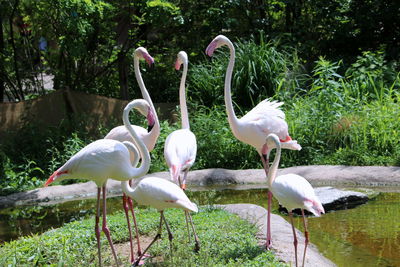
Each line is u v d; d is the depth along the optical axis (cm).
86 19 1054
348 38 1427
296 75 1196
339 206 689
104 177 450
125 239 551
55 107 1051
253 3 1450
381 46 1377
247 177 891
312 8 1416
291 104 1091
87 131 1042
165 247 500
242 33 1425
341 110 1021
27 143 995
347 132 972
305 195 420
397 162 885
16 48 1235
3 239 609
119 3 1146
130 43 1216
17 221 700
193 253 469
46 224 674
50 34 1174
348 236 556
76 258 481
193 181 894
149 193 440
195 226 557
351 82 1129
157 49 1359
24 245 511
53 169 938
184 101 605
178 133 534
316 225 608
